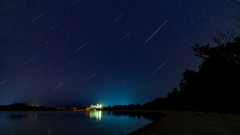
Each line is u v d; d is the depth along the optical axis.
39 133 25.45
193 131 10.60
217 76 15.85
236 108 20.42
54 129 29.25
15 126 34.69
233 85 14.80
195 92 32.19
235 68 13.89
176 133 10.72
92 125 33.03
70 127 31.20
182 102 52.91
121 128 25.92
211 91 20.62
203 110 36.56
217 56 14.88
